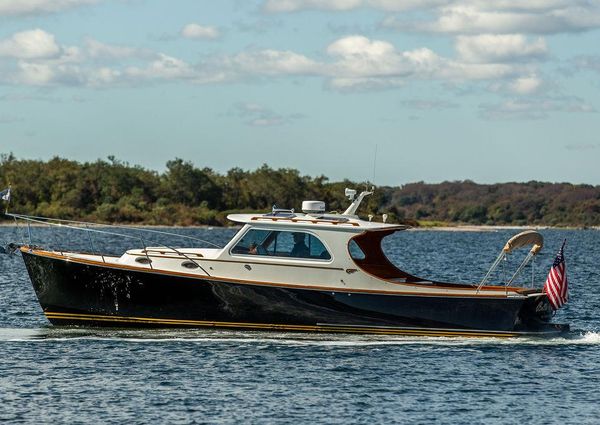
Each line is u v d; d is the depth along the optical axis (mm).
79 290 60812
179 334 60469
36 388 48750
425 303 61000
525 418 45281
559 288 62031
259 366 53562
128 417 44375
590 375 53125
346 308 60625
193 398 47375
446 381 51406
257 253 60844
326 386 49906
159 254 61438
